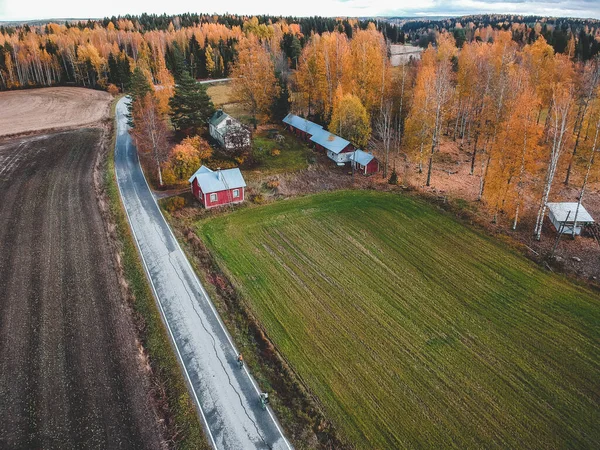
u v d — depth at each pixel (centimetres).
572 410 2492
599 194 5122
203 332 3033
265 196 5253
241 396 2548
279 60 10188
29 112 9044
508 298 3431
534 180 5347
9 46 12450
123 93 10981
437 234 4400
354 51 7719
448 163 6244
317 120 7694
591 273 3694
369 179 5741
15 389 2536
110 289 3431
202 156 5812
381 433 2359
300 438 2319
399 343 2983
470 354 2884
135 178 5597
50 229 4306
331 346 2958
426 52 8594
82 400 2480
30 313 3144
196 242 4184
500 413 2472
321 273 3781
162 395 2530
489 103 5488
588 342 2984
